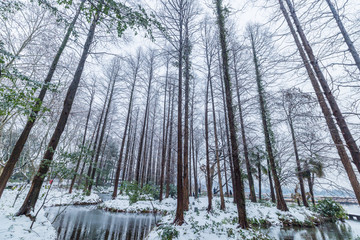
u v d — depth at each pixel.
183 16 8.77
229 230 5.76
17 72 3.00
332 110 3.17
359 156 2.86
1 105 2.96
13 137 12.23
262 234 5.93
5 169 5.60
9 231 4.26
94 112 18.41
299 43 3.85
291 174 5.80
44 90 6.48
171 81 16.30
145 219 9.39
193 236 5.23
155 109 22.03
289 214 9.82
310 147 3.60
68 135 15.35
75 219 8.32
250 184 13.89
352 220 11.73
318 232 8.20
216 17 7.84
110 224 7.96
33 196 5.76
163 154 15.67
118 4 3.26
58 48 7.71
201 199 16.03
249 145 8.32
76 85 7.10
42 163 5.89
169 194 17.33
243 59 7.45
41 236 4.66
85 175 7.77
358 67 2.93
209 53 11.21
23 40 6.94
